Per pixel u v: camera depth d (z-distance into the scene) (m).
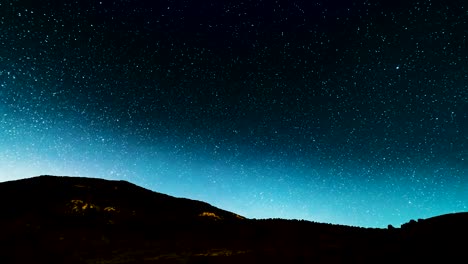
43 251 13.22
